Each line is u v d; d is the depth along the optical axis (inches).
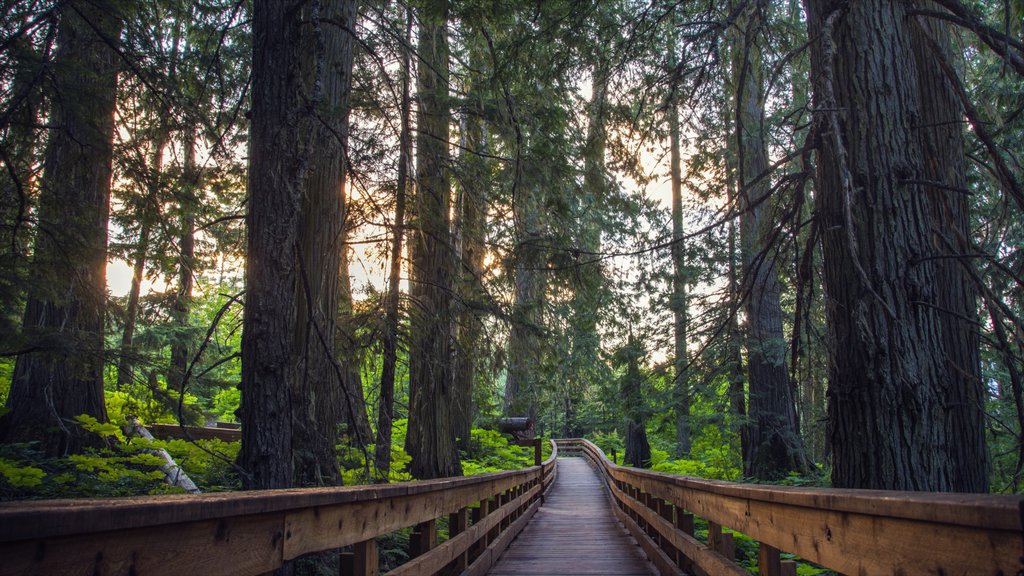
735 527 135.9
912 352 199.2
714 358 491.8
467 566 238.8
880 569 69.3
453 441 538.6
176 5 365.1
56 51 320.5
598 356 837.8
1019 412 212.2
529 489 501.7
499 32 350.0
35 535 46.8
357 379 463.2
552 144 388.5
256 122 217.9
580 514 548.1
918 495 63.2
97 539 53.6
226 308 235.6
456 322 462.6
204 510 66.5
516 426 932.0
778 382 502.9
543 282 573.3
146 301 527.2
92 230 306.0
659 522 261.3
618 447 1498.5
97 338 318.3
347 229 366.3
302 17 315.9
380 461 374.3
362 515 121.1
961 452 260.2
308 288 248.1
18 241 296.5
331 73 320.5
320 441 292.0
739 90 245.8
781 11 436.5
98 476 264.2
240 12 365.4
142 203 332.5
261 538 81.6
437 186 421.1
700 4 334.3
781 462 488.1
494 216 460.8
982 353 353.7
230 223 457.4
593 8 294.0
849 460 204.7
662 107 289.7
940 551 58.5
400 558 289.6
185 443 306.3
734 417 494.9
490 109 422.9
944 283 269.4
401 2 375.9
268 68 218.5
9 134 284.8
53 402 348.5
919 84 281.0
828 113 202.4
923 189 211.0
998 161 215.3
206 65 337.1
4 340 269.9
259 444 203.5
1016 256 272.7
